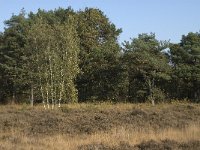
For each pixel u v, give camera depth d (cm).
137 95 4134
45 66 3688
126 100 4259
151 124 2078
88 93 4456
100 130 1894
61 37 3744
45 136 1759
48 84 3681
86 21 5409
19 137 1648
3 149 1376
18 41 4747
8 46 4759
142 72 4038
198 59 4153
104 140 1509
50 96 3725
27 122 2261
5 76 4762
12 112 2988
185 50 4228
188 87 4172
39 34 3628
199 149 1365
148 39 4228
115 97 4294
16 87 4747
